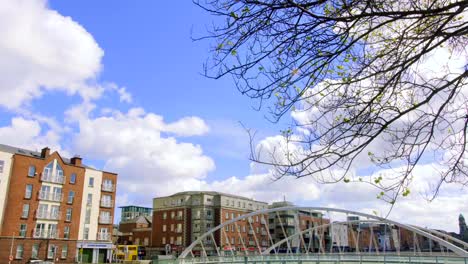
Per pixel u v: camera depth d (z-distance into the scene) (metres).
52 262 51.28
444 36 4.88
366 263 34.00
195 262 40.50
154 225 92.12
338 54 4.87
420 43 5.04
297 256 38.28
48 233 54.69
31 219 53.41
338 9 4.66
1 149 53.56
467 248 49.38
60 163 58.44
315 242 98.75
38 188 55.03
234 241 88.88
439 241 40.19
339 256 35.78
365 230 92.19
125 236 98.12
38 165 55.75
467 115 5.34
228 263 39.69
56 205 56.66
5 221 50.81
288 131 6.68
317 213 102.88
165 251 87.88
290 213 98.44
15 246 51.09
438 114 5.00
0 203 51.00
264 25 4.75
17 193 52.69
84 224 59.41
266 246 96.31
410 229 42.09
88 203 60.69
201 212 86.94
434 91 4.84
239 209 93.00
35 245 53.00
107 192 63.88
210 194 89.88
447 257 28.38
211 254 84.06
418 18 4.58
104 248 60.94
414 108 4.87
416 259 30.56
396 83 4.93
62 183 57.91
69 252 56.53
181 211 88.56
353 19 4.49
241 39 4.84
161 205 92.56
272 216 99.50
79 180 60.31
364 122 5.07
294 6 4.44
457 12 4.34
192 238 86.31
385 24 5.05
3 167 52.22
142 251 90.75
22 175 53.75
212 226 87.75
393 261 31.95
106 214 62.84
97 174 63.12
